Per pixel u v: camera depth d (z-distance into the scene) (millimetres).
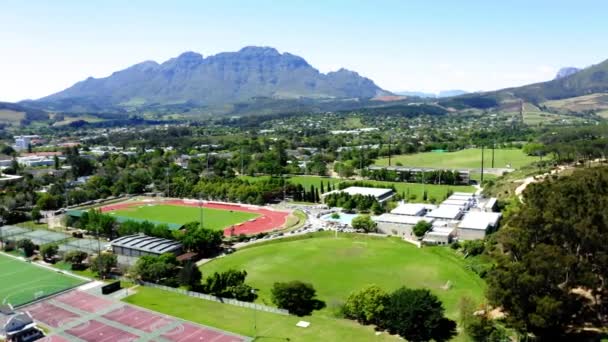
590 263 114312
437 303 111062
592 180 153000
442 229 195125
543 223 114438
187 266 146500
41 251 177625
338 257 172375
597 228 110938
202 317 124438
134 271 152500
